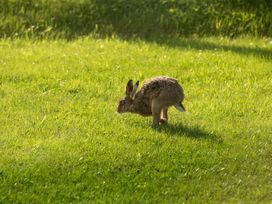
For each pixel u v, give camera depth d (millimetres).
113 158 31734
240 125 36438
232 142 34125
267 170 31500
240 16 57438
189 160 31859
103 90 41344
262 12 57906
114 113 37469
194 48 51531
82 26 55812
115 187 29344
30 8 56594
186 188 29406
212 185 29844
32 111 37531
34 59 47531
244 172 31141
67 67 45719
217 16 57375
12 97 39594
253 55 49719
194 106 38844
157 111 35031
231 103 39500
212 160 32031
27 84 42062
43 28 54906
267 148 33719
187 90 41625
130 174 30453
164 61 47531
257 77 44750
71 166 30906
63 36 54344
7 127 35156
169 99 34719
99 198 28438
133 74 44531
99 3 58000
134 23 56344
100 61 47281
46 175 29984
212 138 34469
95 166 31031
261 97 40938
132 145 33250
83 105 38719
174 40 53906
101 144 33281
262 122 36938
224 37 55688
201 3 58812
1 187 28984
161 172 30781
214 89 42031
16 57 47938
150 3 58688
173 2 58875
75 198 28359
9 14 55625
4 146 32750
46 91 41031
